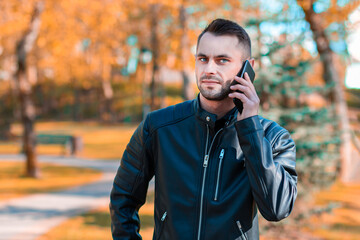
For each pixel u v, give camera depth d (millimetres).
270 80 5664
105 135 31609
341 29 9500
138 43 14789
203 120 1640
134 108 48688
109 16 12227
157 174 1726
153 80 14336
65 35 12852
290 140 1719
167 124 1732
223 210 1566
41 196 10094
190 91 11680
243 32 1600
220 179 1596
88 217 7738
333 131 6055
